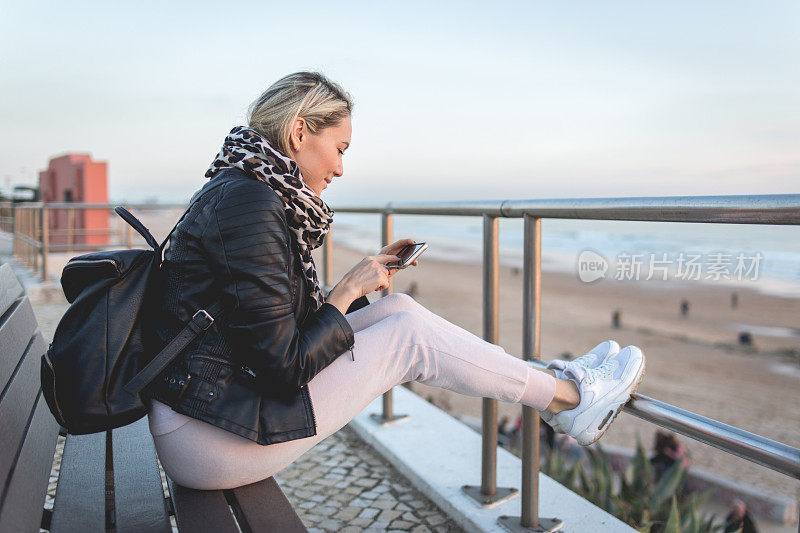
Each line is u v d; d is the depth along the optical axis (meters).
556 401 1.64
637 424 13.91
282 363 1.28
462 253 57.69
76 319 1.35
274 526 1.25
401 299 1.75
